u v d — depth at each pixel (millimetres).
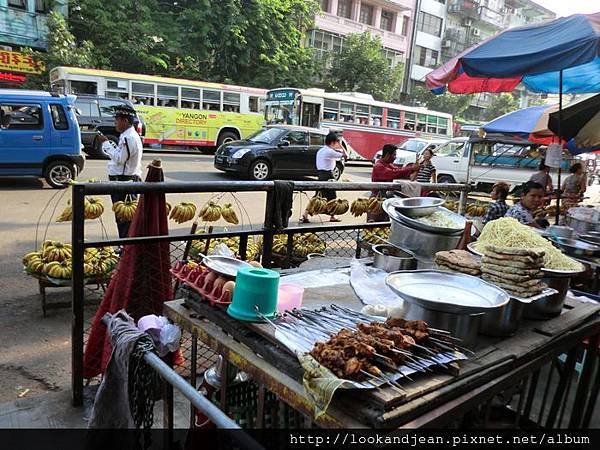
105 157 13766
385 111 19469
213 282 1882
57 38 16938
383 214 4738
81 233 2373
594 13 3510
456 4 36312
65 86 14172
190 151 17953
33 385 2795
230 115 17062
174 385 1343
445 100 31672
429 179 8211
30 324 3607
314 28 28219
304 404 1341
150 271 2828
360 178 14977
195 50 20703
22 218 6750
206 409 1210
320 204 4359
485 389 1468
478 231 3400
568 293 2639
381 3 31594
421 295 1685
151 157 14750
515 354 1651
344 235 6711
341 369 1262
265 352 1560
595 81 5211
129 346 1609
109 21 18531
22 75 17156
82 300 2455
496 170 12875
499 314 1771
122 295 2779
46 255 3762
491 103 38406
